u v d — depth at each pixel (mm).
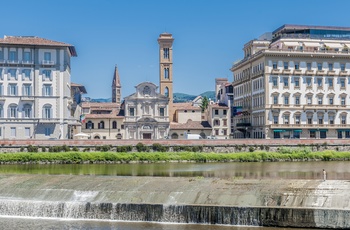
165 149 112625
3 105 125312
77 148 109625
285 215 45438
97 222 48906
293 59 139000
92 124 154875
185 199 51438
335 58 140750
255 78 146250
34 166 94688
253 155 109125
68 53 135125
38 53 127438
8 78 125750
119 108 171750
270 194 49719
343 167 90312
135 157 105375
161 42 170875
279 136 136875
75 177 62469
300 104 138500
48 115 127812
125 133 149375
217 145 115188
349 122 141125
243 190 51781
